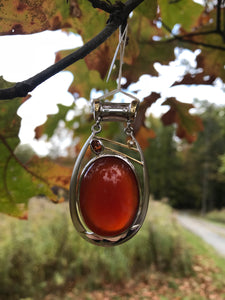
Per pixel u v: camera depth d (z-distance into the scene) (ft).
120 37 0.25
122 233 0.24
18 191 0.36
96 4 0.22
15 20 0.31
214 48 0.44
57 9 0.32
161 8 0.43
